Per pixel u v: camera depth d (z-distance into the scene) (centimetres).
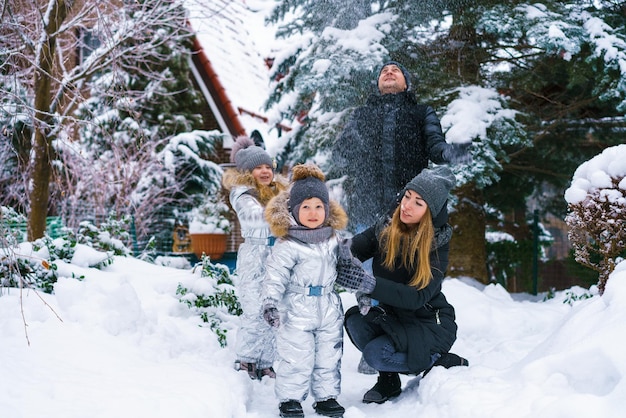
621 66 704
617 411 227
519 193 1039
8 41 569
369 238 381
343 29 840
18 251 445
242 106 1363
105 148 989
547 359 280
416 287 344
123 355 341
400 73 466
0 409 240
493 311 554
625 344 258
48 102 603
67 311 376
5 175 727
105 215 945
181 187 1143
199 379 317
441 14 784
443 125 734
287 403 321
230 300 502
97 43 866
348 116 778
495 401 278
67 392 268
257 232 401
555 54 784
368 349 350
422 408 321
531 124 873
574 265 909
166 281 509
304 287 327
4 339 314
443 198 348
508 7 755
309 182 329
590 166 454
